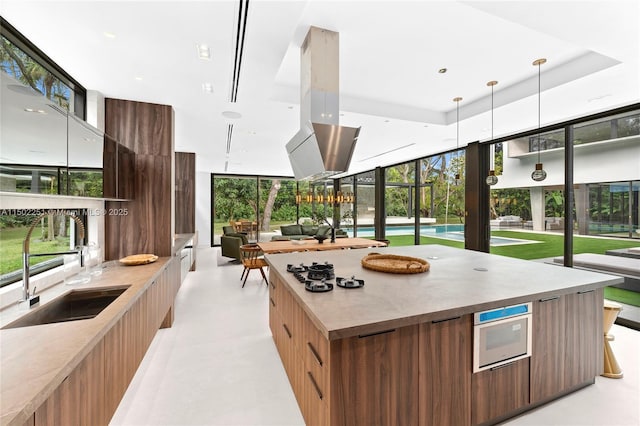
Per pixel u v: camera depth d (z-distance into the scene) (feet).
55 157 5.58
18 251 6.10
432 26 7.27
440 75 9.98
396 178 24.75
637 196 10.71
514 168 14.94
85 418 4.03
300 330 5.98
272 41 6.27
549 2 5.00
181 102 10.12
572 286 5.99
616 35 5.96
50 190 5.43
